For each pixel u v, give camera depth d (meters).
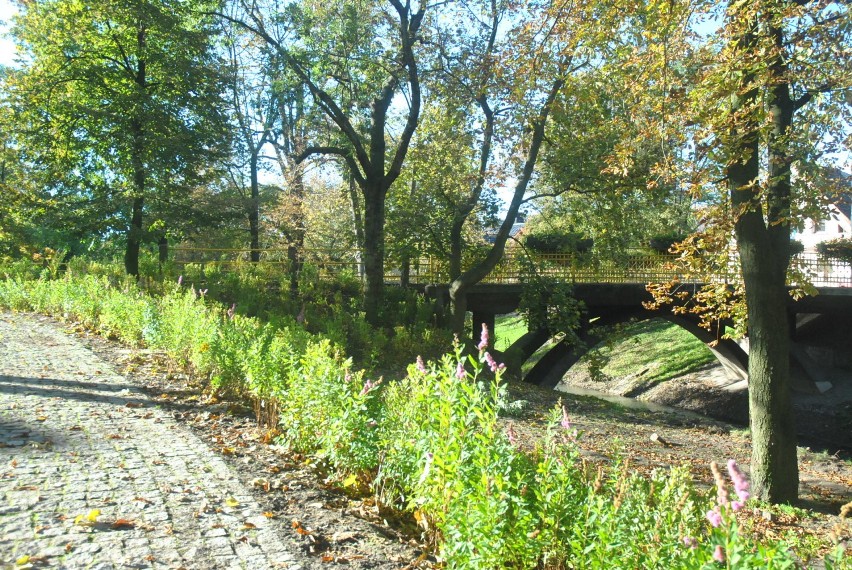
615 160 10.66
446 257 22.31
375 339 17.00
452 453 4.23
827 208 8.45
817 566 5.73
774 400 9.41
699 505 3.99
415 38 19.70
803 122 9.36
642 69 10.01
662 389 32.22
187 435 6.65
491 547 3.87
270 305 20.28
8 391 7.78
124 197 20.28
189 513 4.64
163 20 20.12
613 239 20.03
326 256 30.45
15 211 21.23
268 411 7.46
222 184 31.33
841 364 31.20
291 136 30.12
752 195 9.21
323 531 4.70
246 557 4.08
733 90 8.47
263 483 5.48
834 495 10.55
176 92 21.53
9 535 3.98
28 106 20.69
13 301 16.31
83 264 22.86
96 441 6.12
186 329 9.79
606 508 3.79
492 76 17.31
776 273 9.45
